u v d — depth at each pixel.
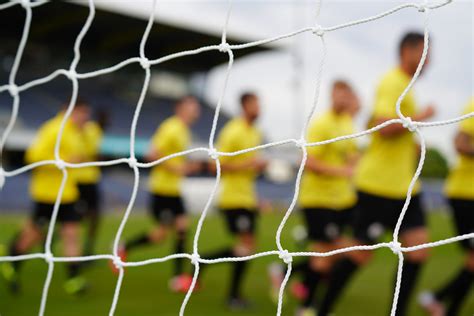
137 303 3.75
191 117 4.54
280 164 23.86
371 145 2.88
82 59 24.66
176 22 24.05
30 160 4.00
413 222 2.81
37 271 4.86
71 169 4.00
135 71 25.66
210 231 9.45
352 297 4.09
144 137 22.78
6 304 3.63
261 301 3.96
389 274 5.09
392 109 2.74
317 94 1.67
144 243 4.64
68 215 3.99
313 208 3.62
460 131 3.19
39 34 23.23
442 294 3.27
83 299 3.83
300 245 6.88
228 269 5.35
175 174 4.52
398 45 2.84
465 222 3.33
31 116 21.05
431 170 29.66
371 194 2.84
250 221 3.87
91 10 2.13
